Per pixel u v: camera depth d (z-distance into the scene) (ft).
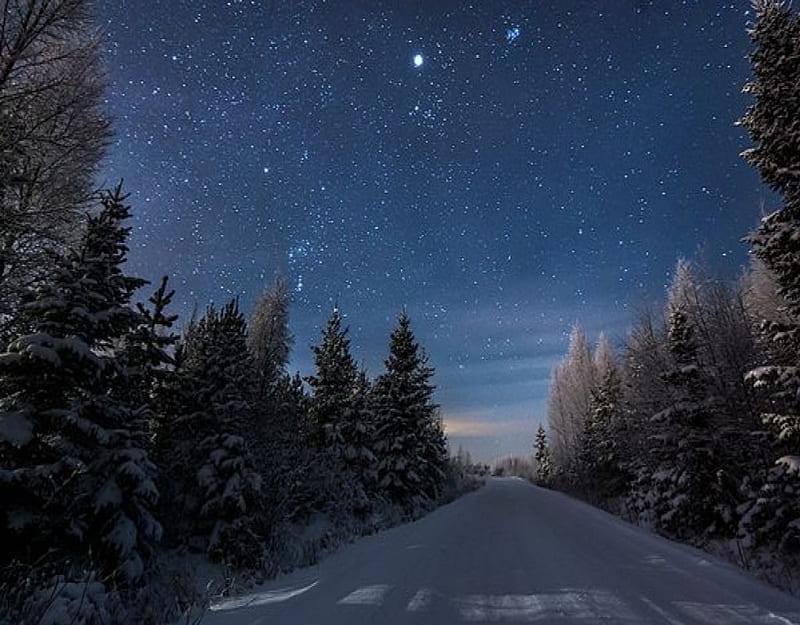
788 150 31.30
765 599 22.89
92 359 31.86
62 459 28.99
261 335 103.76
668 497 56.03
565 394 209.36
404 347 99.09
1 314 32.99
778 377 31.19
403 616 18.31
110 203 37.63
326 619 17.53
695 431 52.19
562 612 19.36
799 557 32.22
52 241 33.76
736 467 50.60
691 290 83.61
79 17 30.94
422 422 96.94
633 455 89.40
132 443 35.91
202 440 48.88
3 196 31.12
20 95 29.30
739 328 64.64
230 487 44.34
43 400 31.78
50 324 31.91
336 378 86.28
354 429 83.25
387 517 73.10
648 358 85.61
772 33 31.83
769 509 37.91
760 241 31.91
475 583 24.38
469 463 420.36
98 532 32.45
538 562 30.37
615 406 110.83
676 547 40.34
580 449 156.87
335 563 32.24
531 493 132.87
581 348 206.69
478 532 45.50
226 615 18.66
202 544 45.03
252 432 53.01
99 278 35.50
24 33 29.89
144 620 19.42
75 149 32.68
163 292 48.73
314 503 61.41
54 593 17.89
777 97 31.37
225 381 51.44
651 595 22.34
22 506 29.19
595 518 62.08
